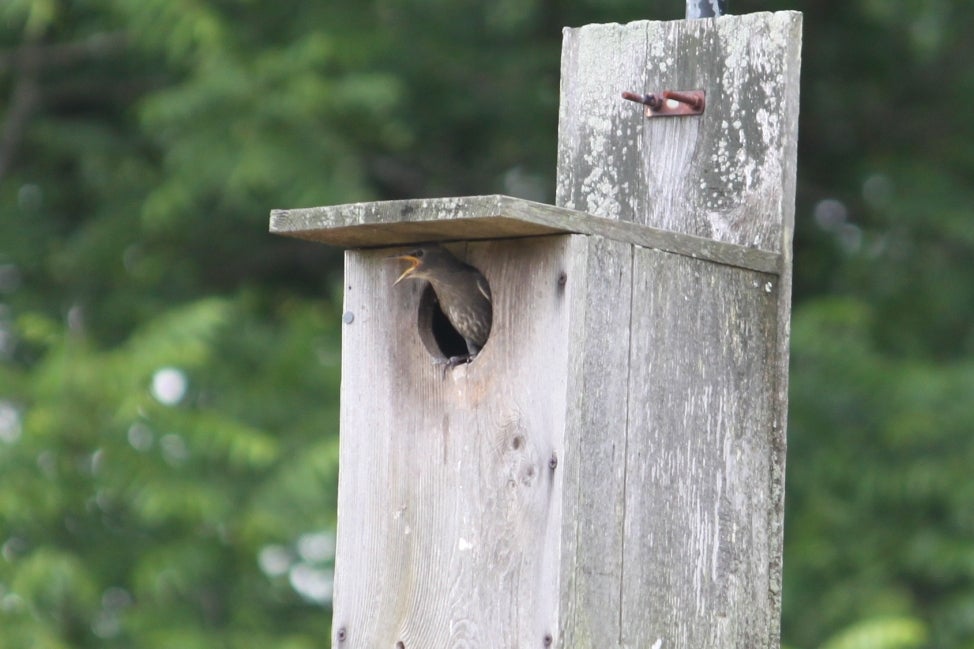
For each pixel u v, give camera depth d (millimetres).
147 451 29625
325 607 31266
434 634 15211
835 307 33156
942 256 34844
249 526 29562
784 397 15875
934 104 36219
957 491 31719
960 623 31297
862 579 31531
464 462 15180
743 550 15648
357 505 15883
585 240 14586
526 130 34750
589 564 14562
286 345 32844
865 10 33844
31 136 34594
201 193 31547
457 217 14383
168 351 29750
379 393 15875
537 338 14742
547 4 34500
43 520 29406
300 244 35188
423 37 34094
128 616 28984
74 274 33594
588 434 14578
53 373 29484
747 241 16156
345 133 32906
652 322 15047
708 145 16500
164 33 32969
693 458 15320
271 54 32406
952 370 33062
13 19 34094
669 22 16891
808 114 35906
